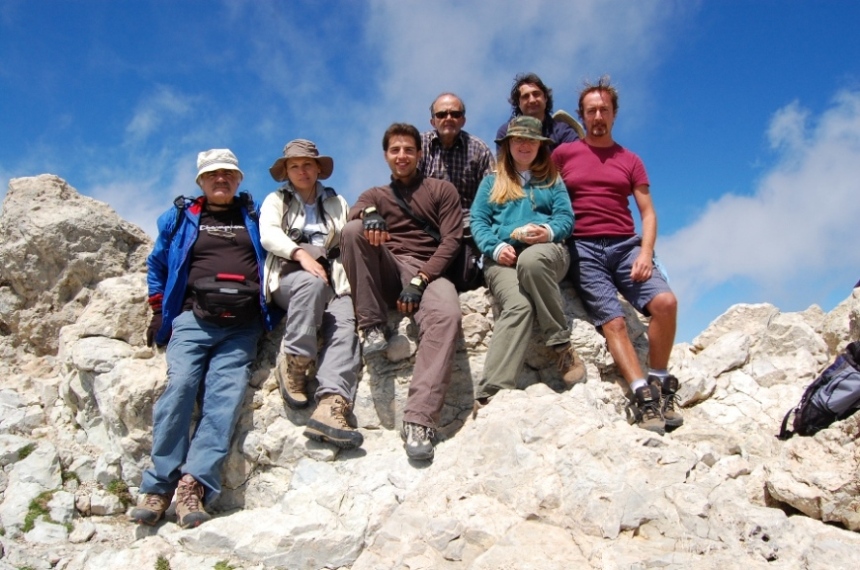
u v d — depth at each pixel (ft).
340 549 15.17
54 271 22.98
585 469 14.53
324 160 19.99
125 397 18.31
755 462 17.34
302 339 17.87
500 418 16.06
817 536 13.70
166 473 17.33
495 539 14.06
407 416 16.97
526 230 18.13
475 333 18.98
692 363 21.38
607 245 19.76
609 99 20.17
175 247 19.19
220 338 18.62
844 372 16.90
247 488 17.97
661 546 13.33
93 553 16.28
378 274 18.43
